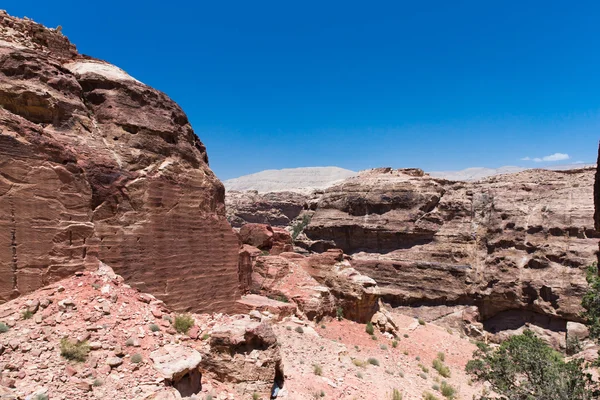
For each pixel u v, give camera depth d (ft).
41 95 48.67
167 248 56.59
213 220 65.26
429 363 85.30
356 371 60.70
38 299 40.24
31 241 42.04
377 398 52.39
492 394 70.69
